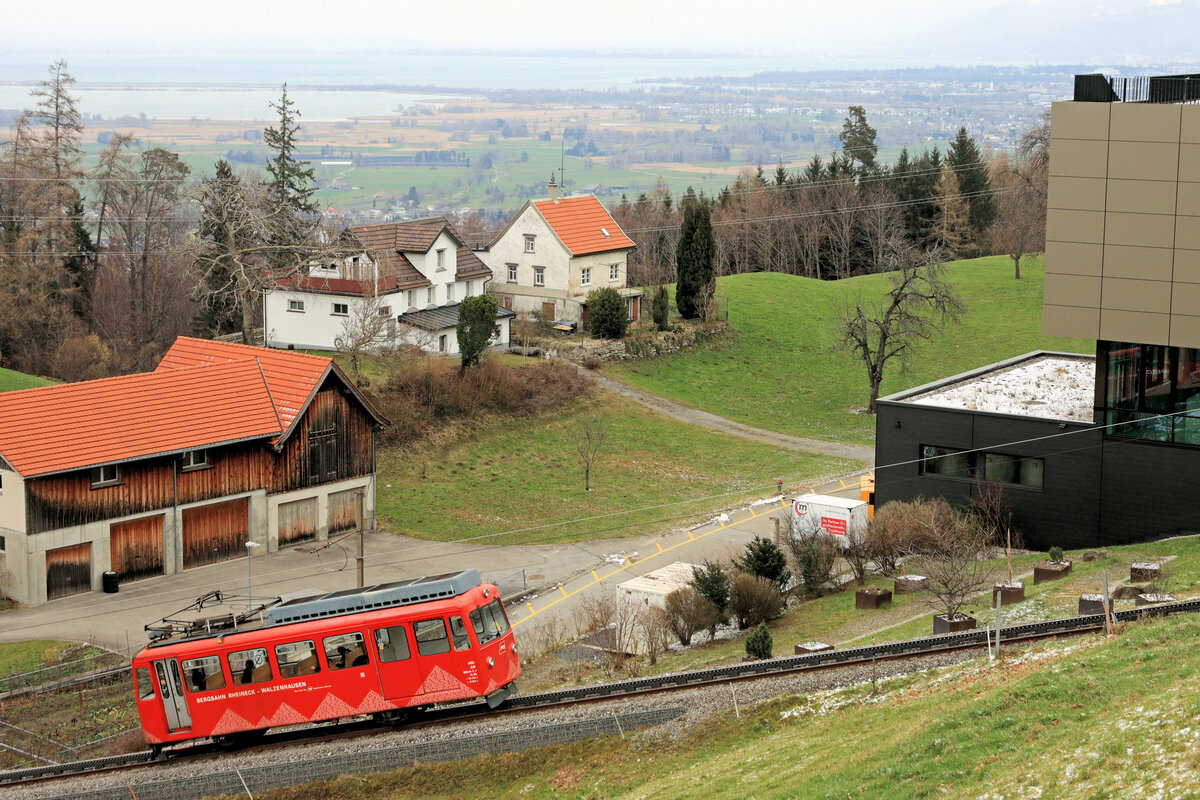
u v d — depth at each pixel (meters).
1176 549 37.50
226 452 48.22
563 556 50.31
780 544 48.47
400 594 27.73
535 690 32.69
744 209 131.50
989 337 90.69
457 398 64.38
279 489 50.09
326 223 76.88
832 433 72.81
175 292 90.88
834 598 39.97
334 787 24.94
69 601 43.56
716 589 37.94
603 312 80.81
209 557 48.25
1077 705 19.89
